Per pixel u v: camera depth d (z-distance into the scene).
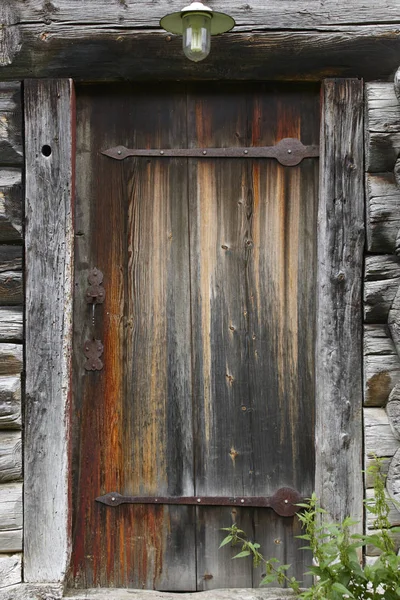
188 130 3.12
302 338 3.11
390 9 2.96
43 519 2.97
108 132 3.11
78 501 3.11
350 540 2.95
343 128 3.01
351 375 3.00
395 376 2.96
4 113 2.96
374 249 2.98
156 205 3.12
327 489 3.01
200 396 3.12
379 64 2.99
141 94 3.12
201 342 3.12
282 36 2.96
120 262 3.12
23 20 2.95
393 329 2.90
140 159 3.12
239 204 3.12
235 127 3.11
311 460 3.11
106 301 3.12
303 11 2.96
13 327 2.98
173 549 3.12
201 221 3.12
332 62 2.99
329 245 3.01
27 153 2.99
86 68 2.99
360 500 3.00
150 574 3.11
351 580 2.52
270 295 3.12
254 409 3.12
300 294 3.11
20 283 2.99
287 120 3.11
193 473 3.11
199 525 3.12
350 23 2.96
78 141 3.11
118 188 3.11
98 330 3.11
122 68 3.00
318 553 2.51
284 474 3.11
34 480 2.98
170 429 3.12
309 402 3.11
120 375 3.12
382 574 2.43
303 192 3.11
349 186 3.00
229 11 2.95
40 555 2.97
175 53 2.97
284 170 3.11
